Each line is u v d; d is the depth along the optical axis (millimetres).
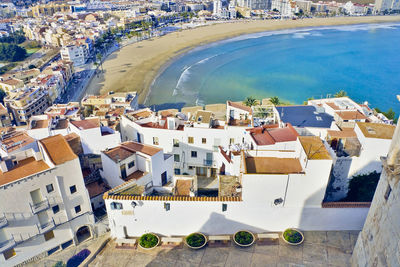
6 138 53719
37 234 40656
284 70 187375
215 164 62531
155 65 195750
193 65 194750
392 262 23031
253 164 38406
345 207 37719
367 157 40969
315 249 37188
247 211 38000
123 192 40031
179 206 37688
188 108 120188
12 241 38719
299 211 38000
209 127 61656
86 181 52156
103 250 38719
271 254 36812
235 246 38062
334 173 41938
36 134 65312
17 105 121938
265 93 152125
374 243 26516
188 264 36000
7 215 37406
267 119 67000
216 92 152625
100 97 114688
